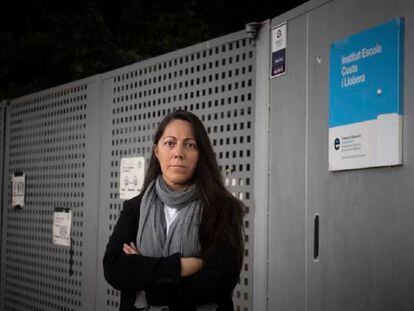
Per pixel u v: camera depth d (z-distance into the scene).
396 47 2.87
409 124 2.80
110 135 5.27
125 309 2.71
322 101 3.39
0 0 11.77
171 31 11.68
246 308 3.99
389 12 2.94
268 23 3.91
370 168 3.03
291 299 3.60
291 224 3.62
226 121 4.18
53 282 5.94
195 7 12.15
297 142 3.59
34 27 11.93
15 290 6.61
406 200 2.80
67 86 5.93
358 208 3.10
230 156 4.14
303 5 3.59
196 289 2.61
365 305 3.03
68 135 5.88
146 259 2.64
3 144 7.05
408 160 2.80
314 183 3.44
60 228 5.85
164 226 2.76
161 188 2.79
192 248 2.70
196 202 2.76
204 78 4.38
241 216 2.82
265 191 3.86
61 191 5.91
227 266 2.66
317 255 3.39
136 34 11.77
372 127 2.99
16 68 11.31
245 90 4.07
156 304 2.64
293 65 3.66
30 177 6.46
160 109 4.76
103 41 11.09
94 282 5.34
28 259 6.40
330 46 3.34
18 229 6.62
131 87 5.07
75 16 11.36
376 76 2.98
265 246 3.85
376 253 2.97
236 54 4.14
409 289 2.76
